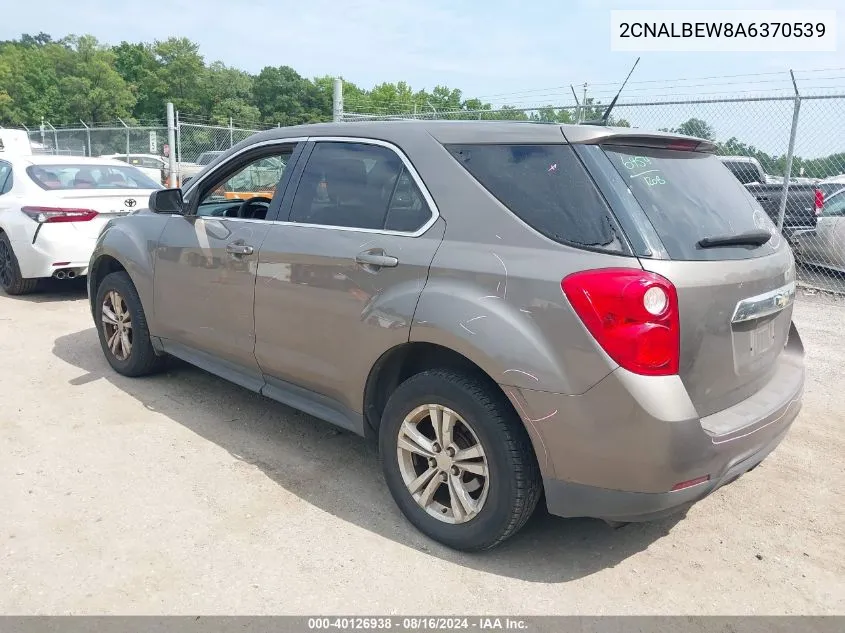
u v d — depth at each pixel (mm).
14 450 3764
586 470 2508
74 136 22406
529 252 2619
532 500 2713
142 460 3688
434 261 2850
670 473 2408
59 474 3508
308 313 3369
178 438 3979
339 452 3879
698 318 2473
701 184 2939
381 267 3025
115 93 80438
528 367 2525
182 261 4160
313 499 3342
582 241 2529
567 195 2627
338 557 2871
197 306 4094
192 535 2998
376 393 3256
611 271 2416
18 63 77750
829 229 9000
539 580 2770
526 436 2674
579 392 2449
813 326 6918
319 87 91500
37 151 23109
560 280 2494
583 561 2914
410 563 2846
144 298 4547
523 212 2705
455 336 2699
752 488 3588
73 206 7129
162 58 93125
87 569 2744
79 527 3033
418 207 3021
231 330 3877
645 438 2377
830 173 8680
